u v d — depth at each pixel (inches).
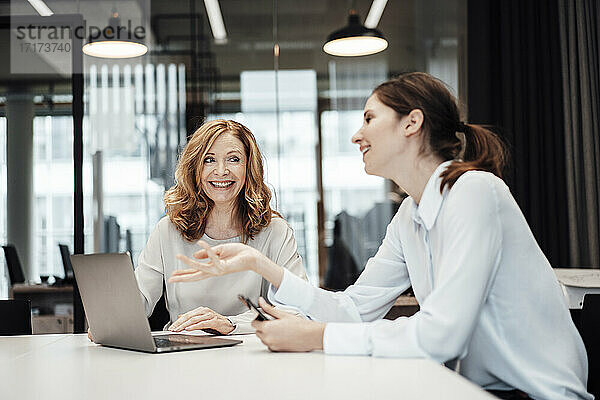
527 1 176.6
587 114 173.8
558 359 58.1
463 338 51.8
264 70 181.0
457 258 53.6
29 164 182.4
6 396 40.9
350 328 53.7
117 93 182.2
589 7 175.2
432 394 37.3
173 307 95.3
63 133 182.5
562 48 175.6
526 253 58.6
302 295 65.4
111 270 61.2
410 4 181.8
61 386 43.8
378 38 181.2
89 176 181.5
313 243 179.3
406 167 63.2
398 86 63.0
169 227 97.1
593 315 72.2
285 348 55.1
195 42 181.6
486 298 58.9
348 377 43.1
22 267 181.5
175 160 181.0
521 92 175.6
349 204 179.8
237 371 46.8
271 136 180.2
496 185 57.8
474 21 178.4
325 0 181.6
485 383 61.2
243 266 62.1
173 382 43.4
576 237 172.7
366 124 63.9
